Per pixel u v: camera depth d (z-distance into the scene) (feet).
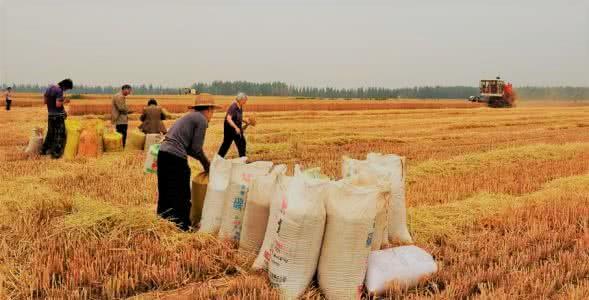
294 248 14.67
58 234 17.56
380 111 144.15
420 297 13.80
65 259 16.05
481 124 89.25
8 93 125.39
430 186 29.76
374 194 14.97
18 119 85.92
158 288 14.76
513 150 45.80
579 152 47.93
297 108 170.40
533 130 79.20
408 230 19.92
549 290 14.55
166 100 206.90
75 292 13.69
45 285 14.16
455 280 14.97
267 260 16.10
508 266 16.43
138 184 27.99
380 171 18.70
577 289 14.26
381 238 16.88
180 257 16.33
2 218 19.22
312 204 14.75
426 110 155.43
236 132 34.81
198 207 20.53
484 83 213.25
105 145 40.70
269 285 15.17
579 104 362.12
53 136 38.65
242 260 16.84
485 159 41.01
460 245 18.48
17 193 22.81
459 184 30.25
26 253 16.52
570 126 88.38
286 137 58.59
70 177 29.63
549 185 30.81
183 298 14.16
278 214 15.47
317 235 14.93
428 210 22.84
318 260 15.29
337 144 54.60
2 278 14.25
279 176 16.49
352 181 17.67
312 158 42.39
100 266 15.38
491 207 23.53
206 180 20.61
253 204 17.17
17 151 42.22
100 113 112.98
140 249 16.71
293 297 14.65
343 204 14.90
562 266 16.44
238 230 18.19
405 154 46.75
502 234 20.47
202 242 17.61
